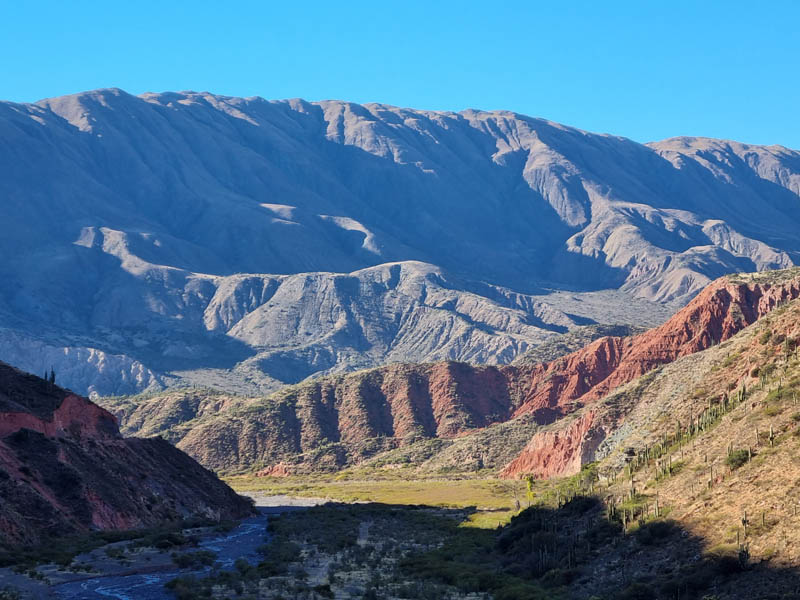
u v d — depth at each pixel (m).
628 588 74.44
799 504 74.12
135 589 85.12
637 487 97.25
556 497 116.00
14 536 105.62
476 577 90.00
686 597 70.50
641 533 85.19
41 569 93.81
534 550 96.06
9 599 76.81
